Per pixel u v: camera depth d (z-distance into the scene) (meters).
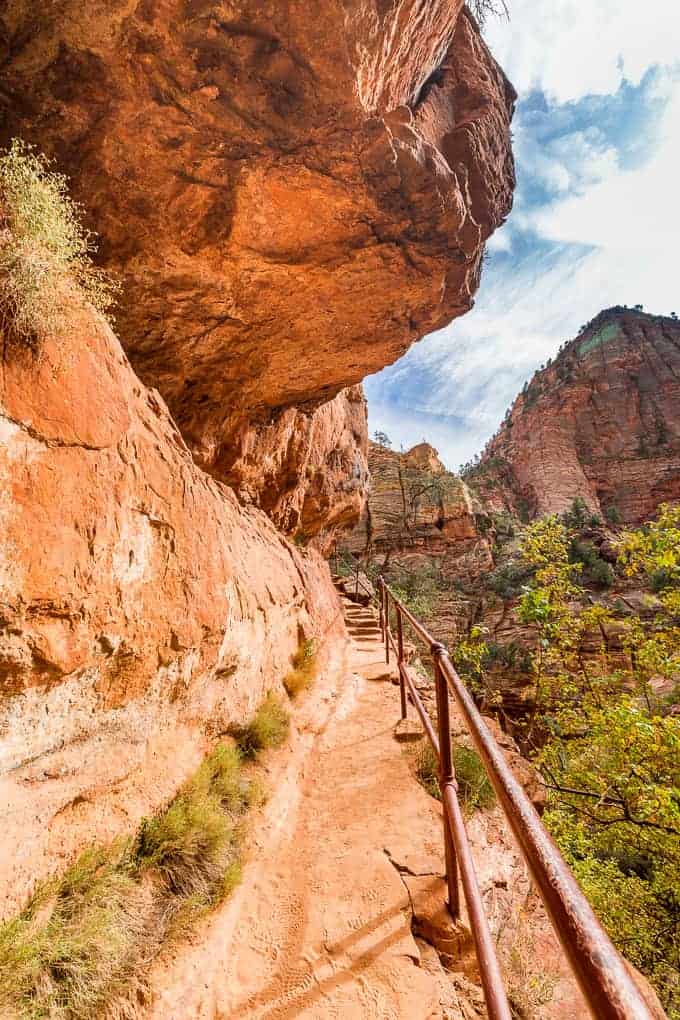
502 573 31.77
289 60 4.14
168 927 2.16
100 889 2.07
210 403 6.96
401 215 5.05
